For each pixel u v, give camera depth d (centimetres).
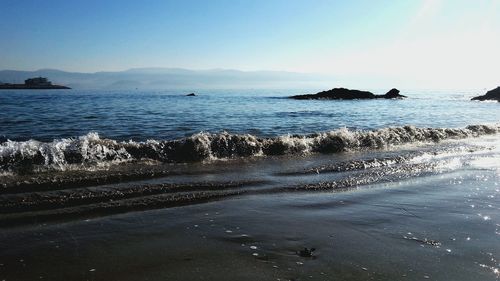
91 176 738
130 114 2772
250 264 412
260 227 530
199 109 3591
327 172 898
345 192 736
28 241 455
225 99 6588
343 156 1108
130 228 511
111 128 1806
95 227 509
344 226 544
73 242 458
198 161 966
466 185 812
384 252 453
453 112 3378
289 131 1791
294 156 1091
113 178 739
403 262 425
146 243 463
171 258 424
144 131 1692
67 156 862
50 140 1390
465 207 651
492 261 434
